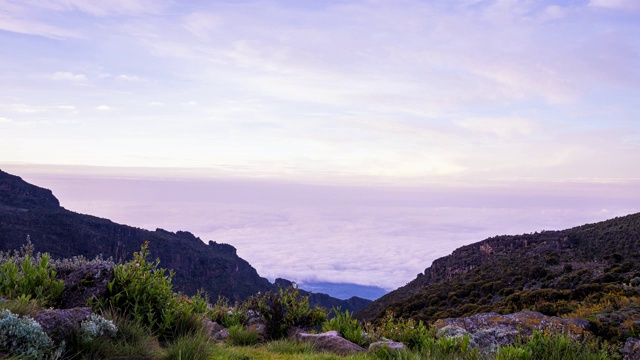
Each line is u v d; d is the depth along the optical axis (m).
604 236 61.31
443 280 79.25
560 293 31.25
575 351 7.99
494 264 68.56
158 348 7.15
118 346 6.47
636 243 51.91
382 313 54.91
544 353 7.83
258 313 11.04
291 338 9.55
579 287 30.38
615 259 47.75
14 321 5.39
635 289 25.34
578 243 65.88
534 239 76.50
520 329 11.54
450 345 8.48
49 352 5.53
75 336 6.05
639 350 10.91
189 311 8.62
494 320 12.68
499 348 8.11
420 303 55.59
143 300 8.23
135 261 8.84
